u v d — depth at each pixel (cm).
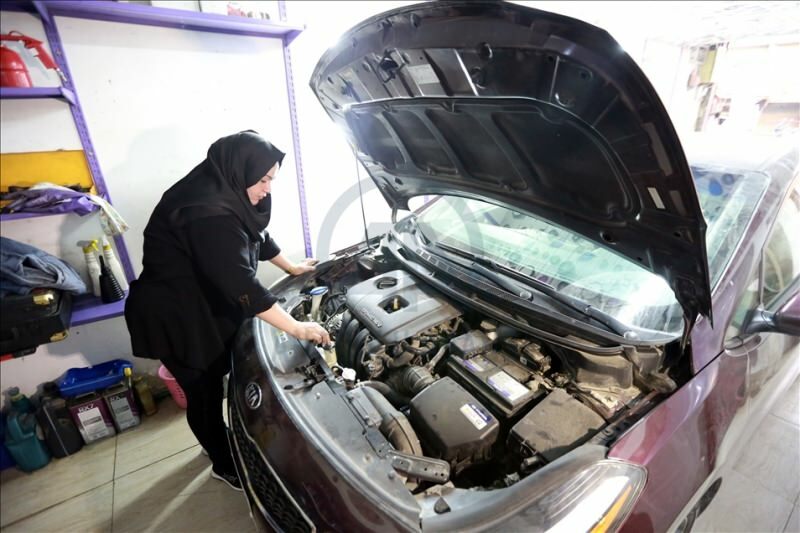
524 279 133
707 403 106
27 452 179
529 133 95
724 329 112
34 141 167
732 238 118
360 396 108
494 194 131
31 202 155
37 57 159
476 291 135
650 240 95
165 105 191
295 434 97
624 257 110
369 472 88
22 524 159
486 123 100
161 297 133
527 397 108
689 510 110
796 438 177
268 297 125
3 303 150
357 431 97
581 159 92
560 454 92
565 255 139
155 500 168
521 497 80
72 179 178
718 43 323
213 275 122
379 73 106
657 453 93
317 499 87
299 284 171
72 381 194
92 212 182
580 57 67
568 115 81
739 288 114
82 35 165
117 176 188
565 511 78
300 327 128
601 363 107
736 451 134
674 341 106
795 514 146
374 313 134
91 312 180
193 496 170
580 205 106
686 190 75
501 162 114
